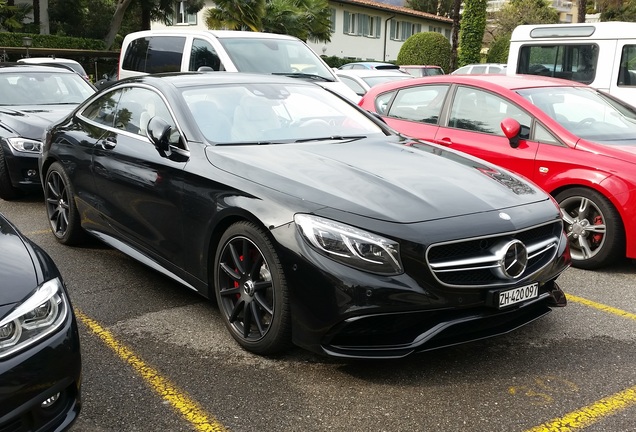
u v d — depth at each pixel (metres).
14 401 2.24
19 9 31.80
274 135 4.23
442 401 3.07
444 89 6.32
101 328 3.88
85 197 5.01
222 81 4.64
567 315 4.18
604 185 4.88
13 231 2.86
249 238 3.38
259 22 22.16
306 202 3.22
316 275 3.04
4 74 8.39
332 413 2.96
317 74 9.10
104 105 5.09
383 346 3.08
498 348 3.66
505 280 3.19
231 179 3.58
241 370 3.35
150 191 4.15
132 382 3.23
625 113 5.93
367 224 3.05
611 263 5.10
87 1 34.16
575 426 2.86
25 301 2.37
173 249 4.04
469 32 26.52
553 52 9.88
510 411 2.98
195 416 2.92
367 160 3.84
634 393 3.16
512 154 5.49
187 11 32.66
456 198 3.35
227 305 3.65
